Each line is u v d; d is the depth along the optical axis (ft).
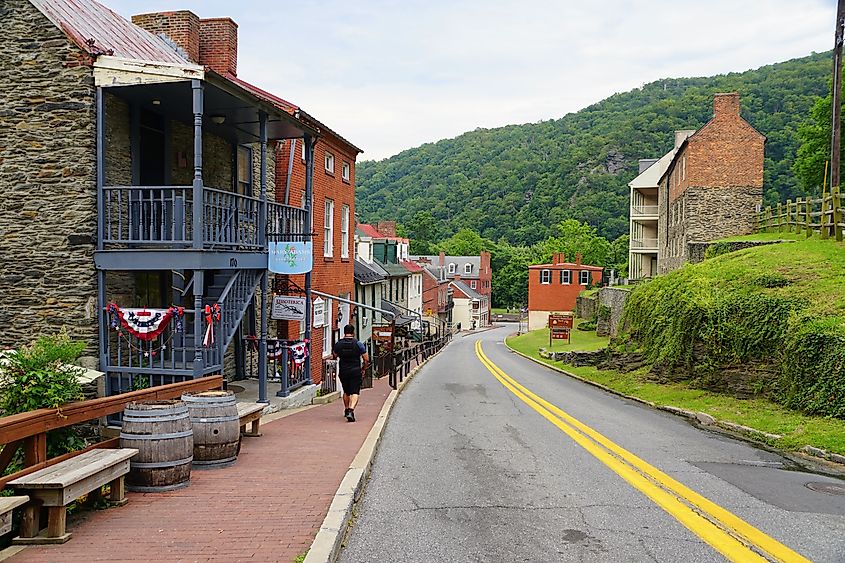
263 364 49.19
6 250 42.42
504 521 22.54
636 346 84.53
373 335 95.09
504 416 50.16
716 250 97.71
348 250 91.50
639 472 30.19
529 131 648.38
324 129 76.43
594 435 40.96
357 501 25.14
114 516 22.03
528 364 121.80
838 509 24.39
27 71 42.16
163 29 64.80
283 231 58.08
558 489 26.99
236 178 60.49
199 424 28.94
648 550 19.63
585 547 19.89
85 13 49.96
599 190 439.63
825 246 74.64
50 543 19.21
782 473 30.83
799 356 46.68
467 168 593.01
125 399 28.35
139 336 40.34
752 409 48.60
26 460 22.35
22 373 25.41
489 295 409.08
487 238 478.59
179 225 40.63
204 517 21.90
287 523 21.26
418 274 197.88
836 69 86.22
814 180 138.92
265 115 48.08
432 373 99.45
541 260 378.73
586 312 195.42
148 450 24.94
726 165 131.44
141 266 40.91
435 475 29.60
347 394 44.62
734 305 57.52
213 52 68.54
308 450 33.63
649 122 465.88
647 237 214.07
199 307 39.96
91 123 41.88
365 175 650.84
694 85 607.37
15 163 42.42
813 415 43.55
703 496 26.00
